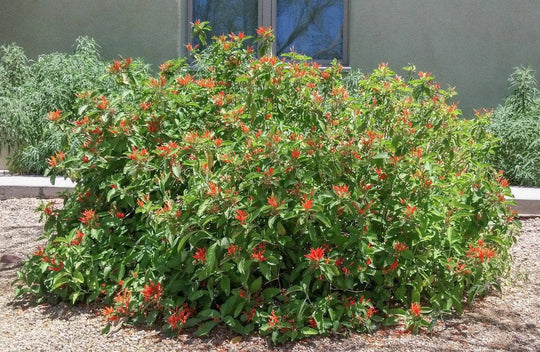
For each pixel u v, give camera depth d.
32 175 8.63
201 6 9.61
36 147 8.48
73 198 4.53
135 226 4.30
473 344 3.71
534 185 8.12
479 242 4.21
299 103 4.10
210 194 3.58
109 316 3.85
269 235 3.68
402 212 3.79
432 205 4.07
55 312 4.16
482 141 4.89
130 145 4.17
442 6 9.16
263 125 4.15
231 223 3.57
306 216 3.57
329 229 3.80
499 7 9.14
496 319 4.09
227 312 3.72
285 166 3.68
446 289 4.14
